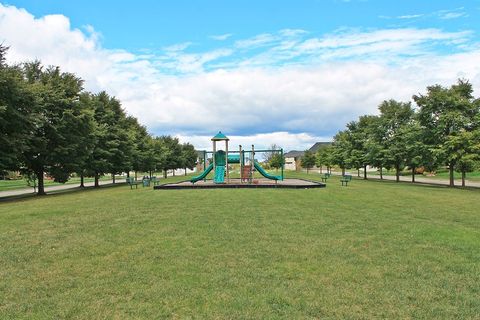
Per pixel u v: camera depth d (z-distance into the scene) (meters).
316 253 7.07
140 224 10.23
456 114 27.20
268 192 20.64
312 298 4.90
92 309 4.62
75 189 33.41
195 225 9.97
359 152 45.59
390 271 5.99
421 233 8.85
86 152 29.58
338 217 11.30
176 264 6.41
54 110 27.23
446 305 4.67
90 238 8.50
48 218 11.57
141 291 5.17
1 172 25.12
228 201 15.77
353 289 5.21
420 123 29.69
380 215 11.76
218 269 6.11
